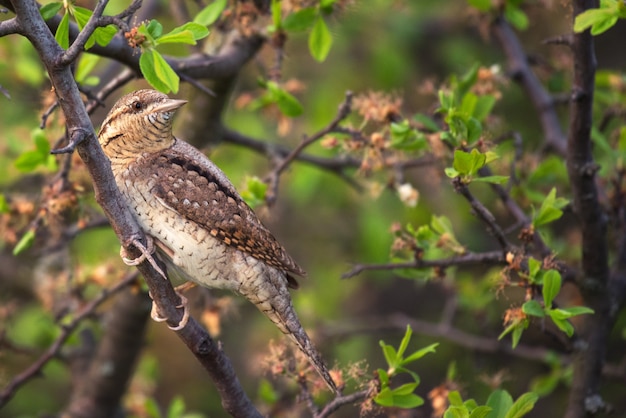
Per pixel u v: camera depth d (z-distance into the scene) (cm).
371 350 1416
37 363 938
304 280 1405
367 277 1432
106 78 1134
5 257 1295
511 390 1334
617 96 1027
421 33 1414
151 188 736
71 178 872
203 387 1445
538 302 726
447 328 1151
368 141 859
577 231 1144
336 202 1391
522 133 1355
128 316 1059
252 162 1328
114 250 1090
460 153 689
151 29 632
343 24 1248
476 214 739
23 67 1109
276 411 1022
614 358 1447
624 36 1536
